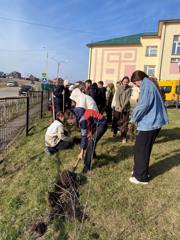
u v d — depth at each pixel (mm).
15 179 4430
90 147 4254
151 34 30453
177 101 19906
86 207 3184
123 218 2971
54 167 4594
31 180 4227
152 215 3010
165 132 7430
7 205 3588
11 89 48031
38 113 12047
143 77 3566
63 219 3018
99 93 7281
